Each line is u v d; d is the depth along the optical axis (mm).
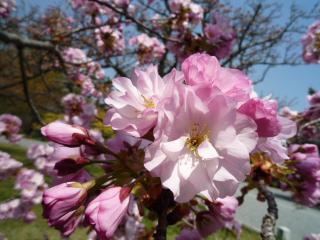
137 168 117
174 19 407
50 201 106
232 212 148
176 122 96
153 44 542
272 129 102
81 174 130
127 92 109
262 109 101
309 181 199
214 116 97
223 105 96
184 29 387
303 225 977
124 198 104
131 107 106
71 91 547
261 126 102
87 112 446
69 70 534
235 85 101
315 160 199
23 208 450
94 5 538
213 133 98
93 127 445
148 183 115
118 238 198
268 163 178
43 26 707
